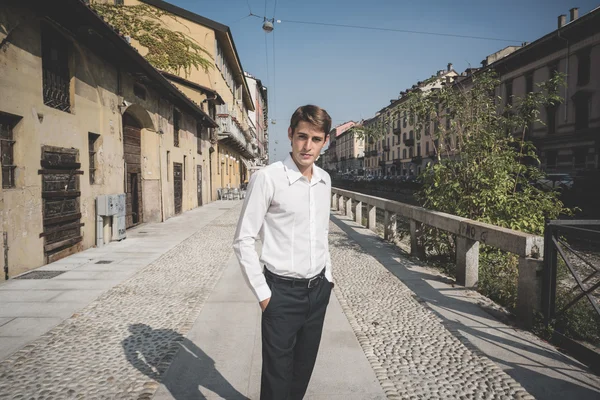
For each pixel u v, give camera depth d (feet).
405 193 97.50
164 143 42.91
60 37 22.00
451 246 20.72
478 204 18.89
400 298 14.88
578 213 49.80
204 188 66.33
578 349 9.87
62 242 22.09
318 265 6.13
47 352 10.34
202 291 16.11
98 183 27.02
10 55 17.35
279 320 5.93
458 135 20.45
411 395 8.26
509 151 19.62
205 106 65.46
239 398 8.23
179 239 29.76
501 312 13.24
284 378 6.01
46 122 20.31
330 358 10.03
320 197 6.18
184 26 74.33
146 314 13.34
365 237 29.68
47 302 14.55
